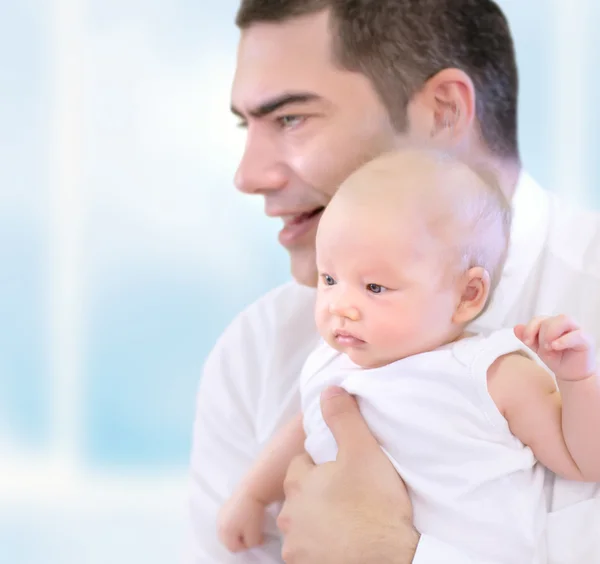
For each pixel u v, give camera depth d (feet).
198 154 10.64
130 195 10.82
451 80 4.55
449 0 4.60
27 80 10.80
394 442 3.57
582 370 3.13
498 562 3.36
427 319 3.48
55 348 11.20
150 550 9.29
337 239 3.52
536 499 3.42
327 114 4.49
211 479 4.71
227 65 10.48
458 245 3.48
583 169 9.14
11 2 10.62
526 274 4.18
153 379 11.02
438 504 3.44
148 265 10.88
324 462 3.83
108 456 11.00
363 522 3.47
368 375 3.66
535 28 9.25
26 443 11.19
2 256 11.10
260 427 4.71
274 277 10.59
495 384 3.43
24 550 9.25
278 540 4.33
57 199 10.96
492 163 4.66
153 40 10.57
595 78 9.17
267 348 4.88
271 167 4.63
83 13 10.68
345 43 4.42
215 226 10.67
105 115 10.75
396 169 3.62
